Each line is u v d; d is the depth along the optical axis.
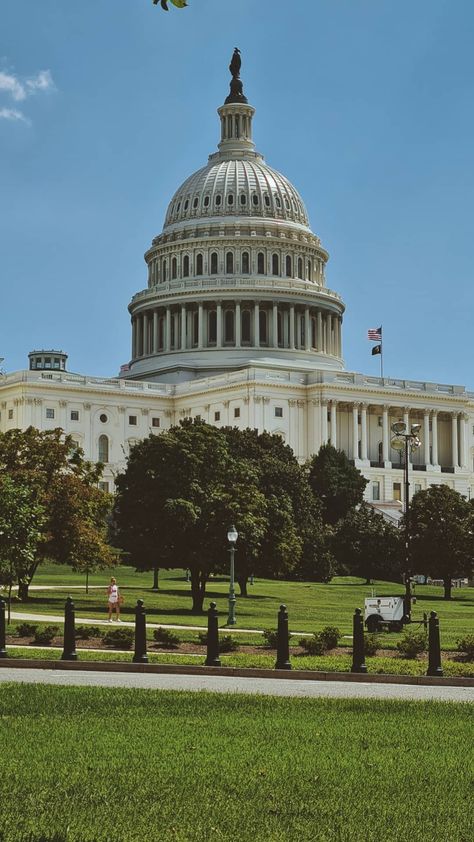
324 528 133.12
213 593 103.75
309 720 25.38
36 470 88.69
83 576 120.62
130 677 35.31
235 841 15.87
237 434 134.88
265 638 50.59
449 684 35.88
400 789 18.92
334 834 16.30
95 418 195.88
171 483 86.94
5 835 15.71
